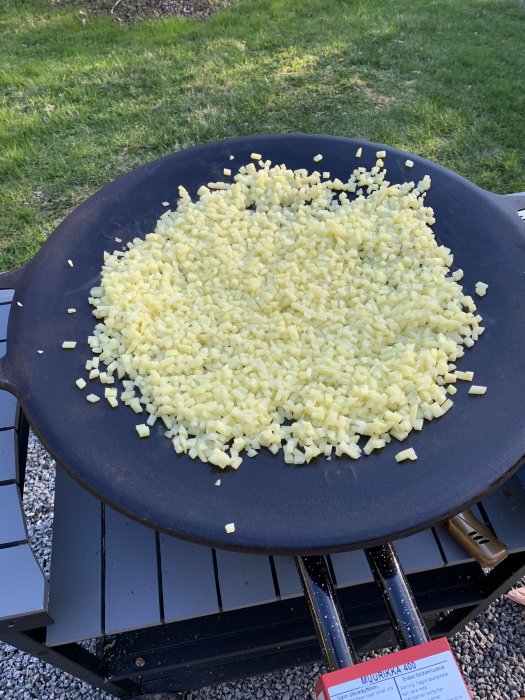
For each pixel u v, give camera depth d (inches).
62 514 23.6
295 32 69.3
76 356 20.7
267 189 26.7
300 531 15.9
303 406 18.8
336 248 24.1
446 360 19.9
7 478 21.3
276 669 26.3
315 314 21.7
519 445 17.4
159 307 22.0
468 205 25.1
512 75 62.4
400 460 17.5
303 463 17.7
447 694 15.3
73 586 21.8
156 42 68.0
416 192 25.7
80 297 22.5
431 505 16.3
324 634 17.2
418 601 25.3
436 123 56.1
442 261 23.0
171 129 55.6
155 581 22.1
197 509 16.6
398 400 18.6
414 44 67.1
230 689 27.2
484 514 23.5
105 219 25.4
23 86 61.4
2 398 23.3
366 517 16.1
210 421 18.5
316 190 26.2
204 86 61.1
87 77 62.6
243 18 72.2
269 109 58.1
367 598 25.2
